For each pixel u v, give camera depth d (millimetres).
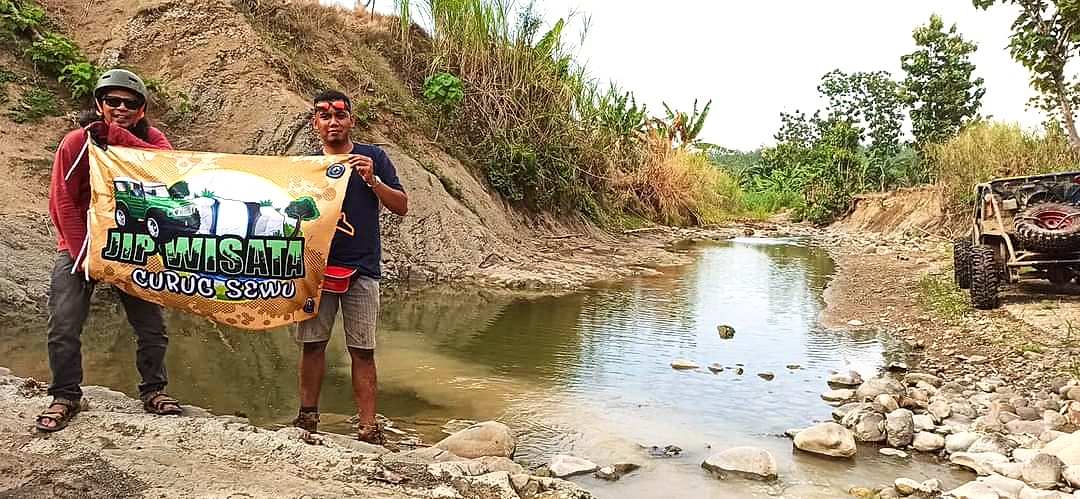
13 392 4727
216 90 13812
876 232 28047
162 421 4258
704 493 4418
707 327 9359
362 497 3666
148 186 4242
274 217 4348
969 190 21375
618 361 7508
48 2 14656
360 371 4852
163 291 4305
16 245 9117
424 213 13477
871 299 11641
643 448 5121
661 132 29547
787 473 4758
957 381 6922
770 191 43312
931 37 34062
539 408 5961
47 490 3377
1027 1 11125
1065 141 19500
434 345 7938
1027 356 7684
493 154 17734
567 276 13328
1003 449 4973
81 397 4328
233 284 4344
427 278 12516
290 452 4066
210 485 3570
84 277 4230
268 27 15539
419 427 5449
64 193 4141
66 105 12297
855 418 5539
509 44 19109
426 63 18188
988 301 10039
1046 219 9805
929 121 34156
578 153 21203
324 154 4703
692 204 30000
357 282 4738
